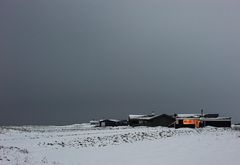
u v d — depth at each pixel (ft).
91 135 202.90
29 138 183.01
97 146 132.98
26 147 126.82
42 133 243.19
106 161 94.94
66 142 151.33
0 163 75.20
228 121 333.42
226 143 135.85
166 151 115.44
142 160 96.27
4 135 204.64
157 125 397.39
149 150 118.83
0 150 97.96
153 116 413.80
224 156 100.37
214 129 244.83
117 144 140.05
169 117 394.73
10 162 78.18
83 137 183.11
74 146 132.77
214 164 86.94
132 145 135.13
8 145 133.80
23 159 85.71
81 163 90.68
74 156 104.06
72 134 221.87
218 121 333.83
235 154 103.81
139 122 418.51
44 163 84.17
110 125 500.33
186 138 159.63
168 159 97.30
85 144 140.56
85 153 111.55
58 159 95.71
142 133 198.29
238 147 121.70
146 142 145.38
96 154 109.40
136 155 106.93
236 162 89.10
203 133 192.95
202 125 333.42
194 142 141.18
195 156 102.01
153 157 102.06
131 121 433.48
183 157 100.63
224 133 190.29
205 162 90.38
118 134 202.90
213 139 152.87
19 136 201.26
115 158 100.63
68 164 87.71
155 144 136.67
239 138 156.15
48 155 103.45
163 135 181.27
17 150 105.81
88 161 94.68
